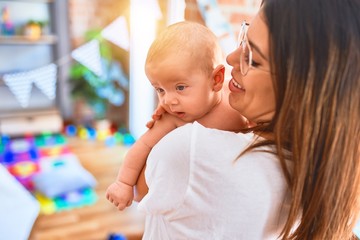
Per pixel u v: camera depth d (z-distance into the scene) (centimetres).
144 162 68
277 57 50
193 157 53
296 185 53
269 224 56
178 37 62
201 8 148
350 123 50
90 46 374
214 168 53
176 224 57
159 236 61
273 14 50
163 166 55
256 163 53
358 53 48
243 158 53
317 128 50
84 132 379
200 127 55
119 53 375
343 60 47
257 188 53
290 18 49
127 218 235
